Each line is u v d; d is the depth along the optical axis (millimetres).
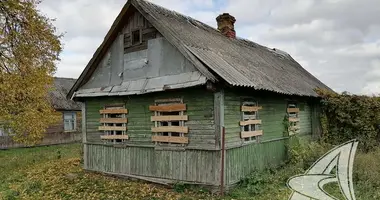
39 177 11570
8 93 13445
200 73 8797
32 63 14281
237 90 9328
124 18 10930
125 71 11031
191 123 9188
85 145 12594
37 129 14812
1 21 13242
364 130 14328
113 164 11477
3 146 20359
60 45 15312
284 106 12391
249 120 9859
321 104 15375
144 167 10438
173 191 9172
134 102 10812
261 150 10523
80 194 9148
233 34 15773
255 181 9062
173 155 9617
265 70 12188
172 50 9648
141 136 10570
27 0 13945
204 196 8453
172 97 9672
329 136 15125
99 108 12047
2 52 13391
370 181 8516
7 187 10305
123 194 9039
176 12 12758
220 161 8547
